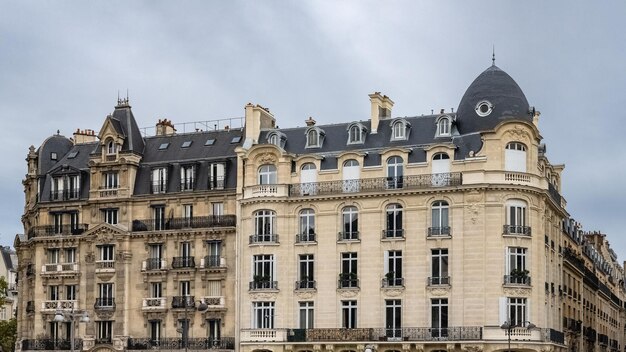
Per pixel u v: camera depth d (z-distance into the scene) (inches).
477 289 2662.4
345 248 2829.7
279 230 2896.2
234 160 3056.1
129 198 3120.1
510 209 2706.7
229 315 2942.9
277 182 2933.1
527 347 2623.0
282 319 2849.4
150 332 3031.5
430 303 2714.1
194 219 3034.0
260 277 2881.4
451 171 2748.5
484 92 2859.3
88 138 3496.6
